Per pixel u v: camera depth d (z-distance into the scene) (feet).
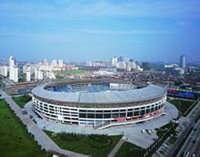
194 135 617.62
